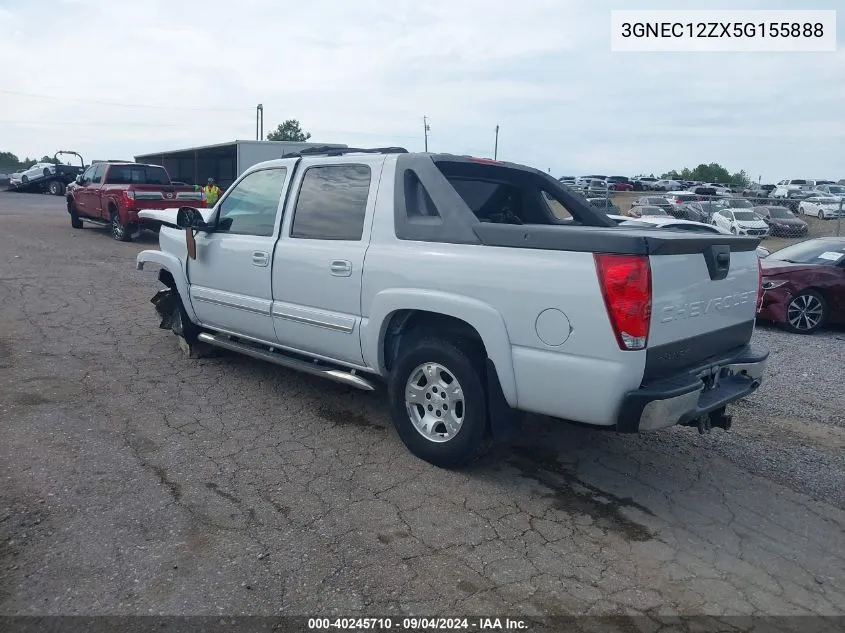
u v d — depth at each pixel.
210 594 3.05
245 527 3.62
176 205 16.42
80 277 10.91
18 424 4.83
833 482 4.50
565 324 3.65
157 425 4.95
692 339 3.96
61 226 19.95
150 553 3.34
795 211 31.38
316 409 5.39
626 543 3.64
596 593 3.19
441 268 4.13
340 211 4.86
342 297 4.71
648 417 3.55
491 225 4.01
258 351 5.61
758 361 4.45
